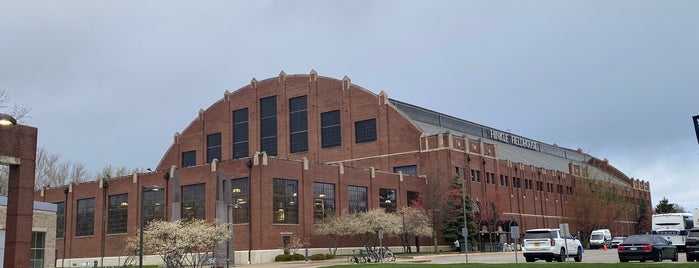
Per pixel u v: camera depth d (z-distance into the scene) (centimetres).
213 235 4822
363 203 7069
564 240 4097
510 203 8625
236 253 6009
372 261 4978
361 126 8200
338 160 8212
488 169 8288
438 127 8956
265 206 6012
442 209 7206
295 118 8612
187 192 6581
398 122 7938
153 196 6838
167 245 4578
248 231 6025
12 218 2973
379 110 8075
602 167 12825
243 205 6153
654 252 3791
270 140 8675
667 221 6044
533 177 9425
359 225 6244
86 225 7400
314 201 6556
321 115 8475
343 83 8375
